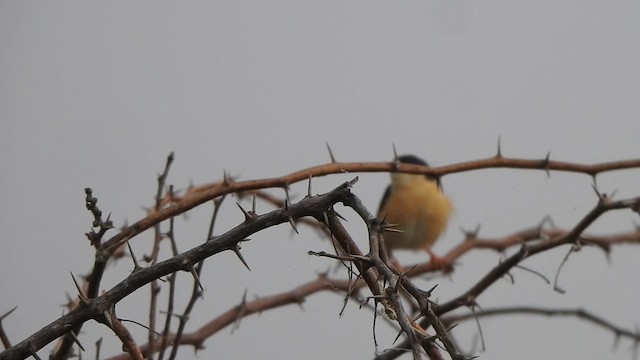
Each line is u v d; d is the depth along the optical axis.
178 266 5.84
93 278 6.87
